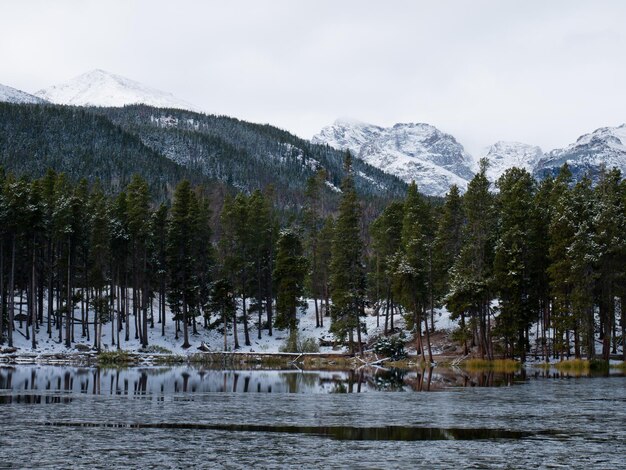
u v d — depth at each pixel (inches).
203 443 977.5
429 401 1562.5
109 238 3420.3
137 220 3518.7
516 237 2940.5
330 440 1013.8
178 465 828.6
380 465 837.2
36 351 3137.3
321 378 2353.6
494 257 3073.3
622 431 1106.1
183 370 2716.5
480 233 3120.1
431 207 3973.9
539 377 2384.4
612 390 1849.2
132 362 3085.6
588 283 2691.9
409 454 907.4
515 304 2876.5
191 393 1729.8
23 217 3142.2
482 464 844.6
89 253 3511.3
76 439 993.5
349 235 3476.9
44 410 1325.0
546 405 1480.1
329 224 4407.0
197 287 3553.2
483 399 1609.3
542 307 3142.2
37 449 914.1
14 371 2423.7
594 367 2721.5
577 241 2679.6
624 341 2842.0
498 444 983.6
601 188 3275.1
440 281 3393.2
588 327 2714.1
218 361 3272.6
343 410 1380.4
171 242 3602.4
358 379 2314.2
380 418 1259.8
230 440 1005.8
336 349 3540.8
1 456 866.1
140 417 1242.0
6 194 3218.5
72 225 3314.5
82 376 2252.7
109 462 839.7
